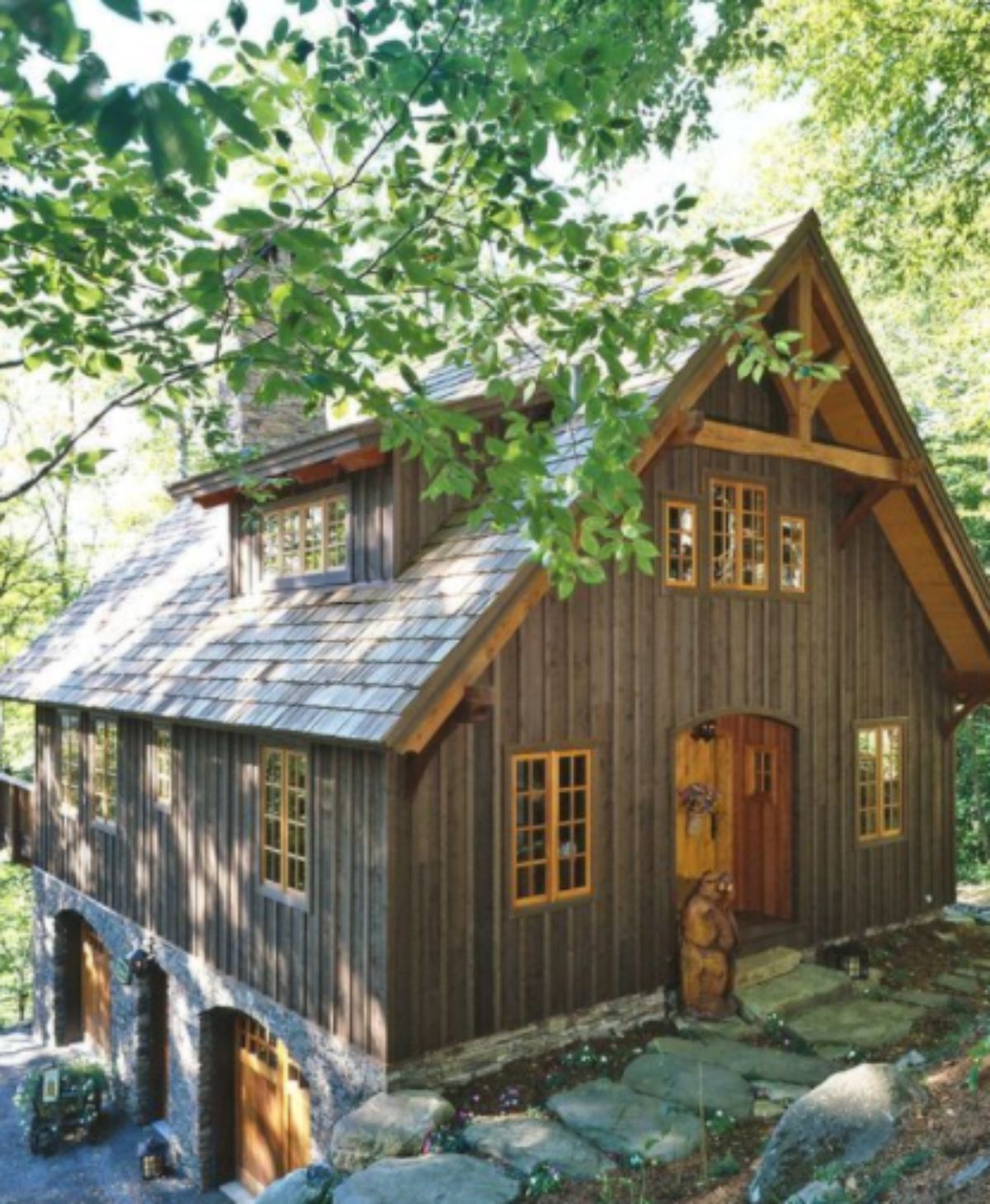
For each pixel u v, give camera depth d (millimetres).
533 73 4078
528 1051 8320
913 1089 5562
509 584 7395
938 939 11523
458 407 8602
